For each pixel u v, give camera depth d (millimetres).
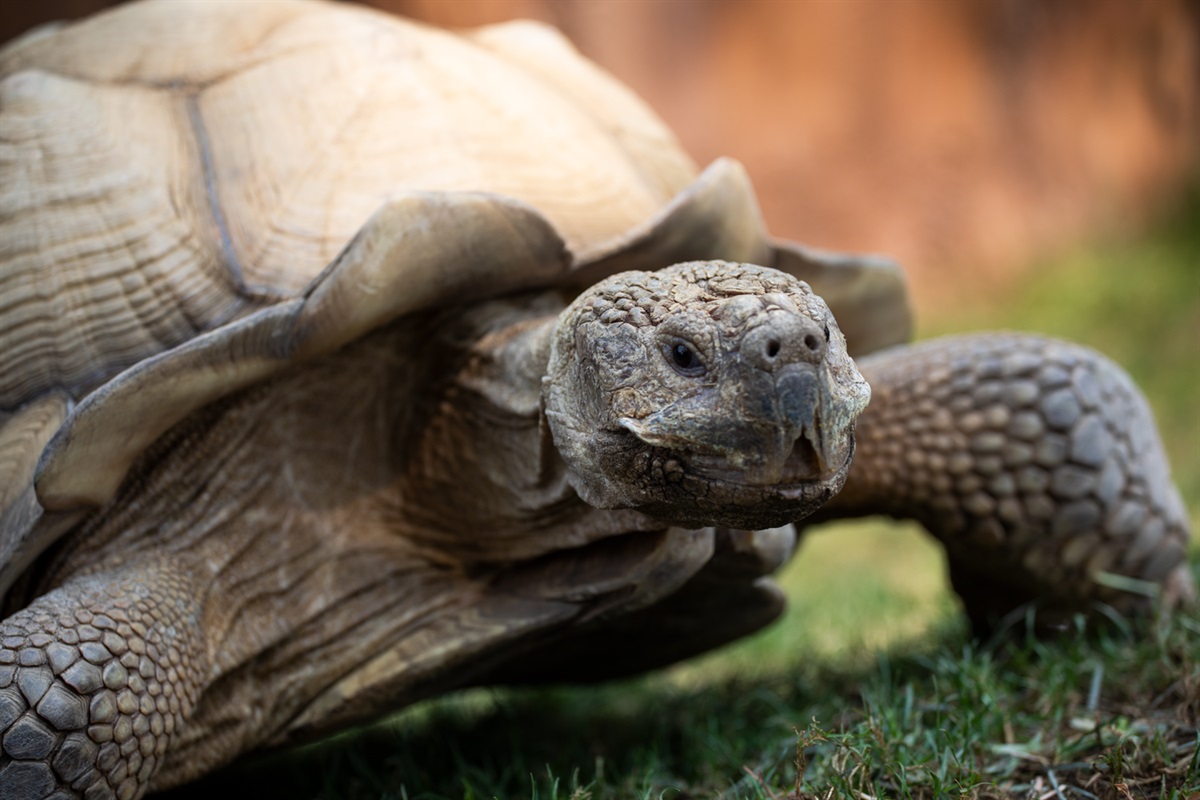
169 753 2361
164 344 2496
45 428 2443
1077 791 2158
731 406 1788
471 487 2475
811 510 1886
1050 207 8500
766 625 2947
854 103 8156
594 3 7672
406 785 2680
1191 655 2625
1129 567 2898
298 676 2467
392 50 2848
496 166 2660
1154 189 8945
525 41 3471
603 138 2994
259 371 2322
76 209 2646
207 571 2438
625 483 1949
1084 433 2828
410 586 2545
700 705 3020
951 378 2879
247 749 2471
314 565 2504
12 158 2727
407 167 2623
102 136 2725
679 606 2609
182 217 2605
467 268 2359
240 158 2670
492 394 2377
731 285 1895
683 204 2434
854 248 8195
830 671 3166
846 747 2209
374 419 2551
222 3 3072
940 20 8195
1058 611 2996
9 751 2080
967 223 8289
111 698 2168
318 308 2262
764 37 8023
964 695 2492
